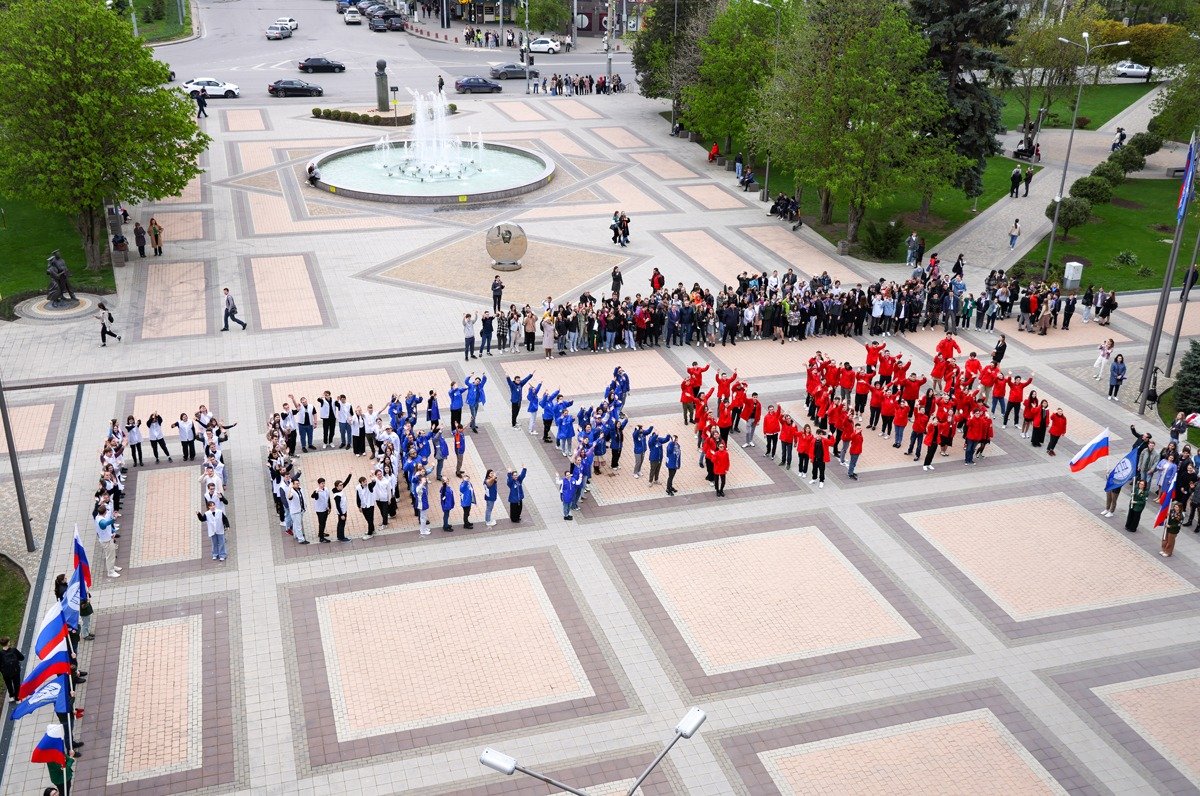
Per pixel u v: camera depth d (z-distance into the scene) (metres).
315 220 55.06
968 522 30.05
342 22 122.38
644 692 22.84
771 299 43.03
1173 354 38.03
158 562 26.84
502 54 109.00
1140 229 57.84
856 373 37.16
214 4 129.75
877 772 20.84
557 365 39.56
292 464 28.81
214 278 46.69
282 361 38.56
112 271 47.22
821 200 59.00
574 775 20.45
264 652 23.69
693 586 26.64
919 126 53.25
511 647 24.11
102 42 45.00
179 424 31.28
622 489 31.22
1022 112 86.00
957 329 44.94
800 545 28.61
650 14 84.06
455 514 29.59
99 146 44.84
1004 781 20.75
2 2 56.06
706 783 20.42
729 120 65.94
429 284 46.72
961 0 54.84
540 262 50.12
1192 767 21.28
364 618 24.95
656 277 45.34
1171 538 28.33
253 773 20.30
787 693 22.97
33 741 21.06
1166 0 98.69
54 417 34.22
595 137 76.06
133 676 22.80
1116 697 23.22
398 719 21.81
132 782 20.00
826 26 51.09
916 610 26.03
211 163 64.62
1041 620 25.81
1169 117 62.69
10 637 23.98
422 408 35.44
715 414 35.94
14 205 54.34
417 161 67.12
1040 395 38.50
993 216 60.16
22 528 28.22
